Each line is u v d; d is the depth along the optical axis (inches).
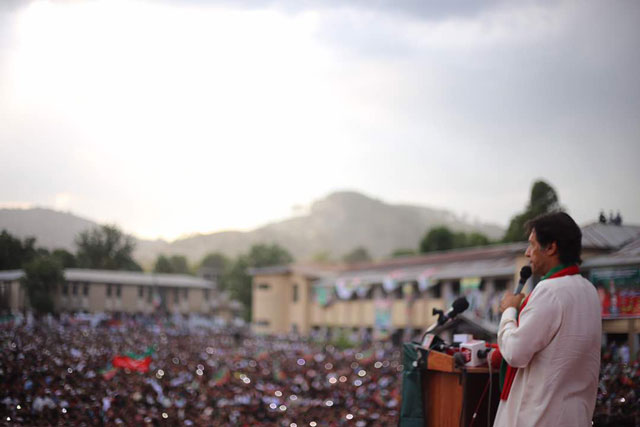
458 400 229.8
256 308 2950.3
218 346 2026.3
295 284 2842.0
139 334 1883.6
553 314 169.5
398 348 1911.9
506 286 1620.3
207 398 1093.8
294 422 1021.2
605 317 647.1
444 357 230.5
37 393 792.3
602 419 458.9
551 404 167.8
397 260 2425.0
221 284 3777.1
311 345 2196.1
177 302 2573.8
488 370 221.1
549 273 180.5
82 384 927.0
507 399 179.2
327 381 1396.4
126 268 2005.4
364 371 1482.5
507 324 178.2
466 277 1771.7
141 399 962.7
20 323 1105.4
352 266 2726.4
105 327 1775.3
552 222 181.3
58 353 1088.8
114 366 1126.4
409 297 2107.5
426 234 2997.0
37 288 1120.8
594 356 171.6
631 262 659.4
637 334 612.7
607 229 769.6
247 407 1093.8
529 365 173.9
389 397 1125.1
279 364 1606.8
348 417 1009.5
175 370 1284.4
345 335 2268.7
